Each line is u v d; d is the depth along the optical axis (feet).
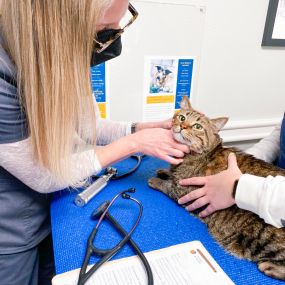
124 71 3.66
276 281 1.51
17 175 1.78
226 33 3.92
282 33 4.12
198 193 2.05
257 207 1.69
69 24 1.41
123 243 1.66
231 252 1.75
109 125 2.87
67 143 1.73
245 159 2.46
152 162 2.94
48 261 2.78
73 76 1.56
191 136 2.63
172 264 1.54
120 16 1.67
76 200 2.15
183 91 4.08
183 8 3.53
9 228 2.09
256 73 4.40
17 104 1.58
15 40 1.43
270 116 4.88
